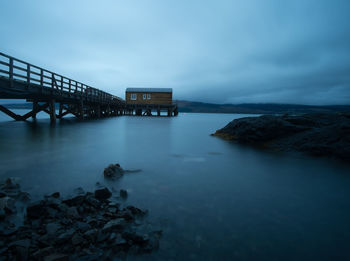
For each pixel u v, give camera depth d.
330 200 3.43
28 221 2.44
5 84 9.36
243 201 3.31
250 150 7.82
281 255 2.04
